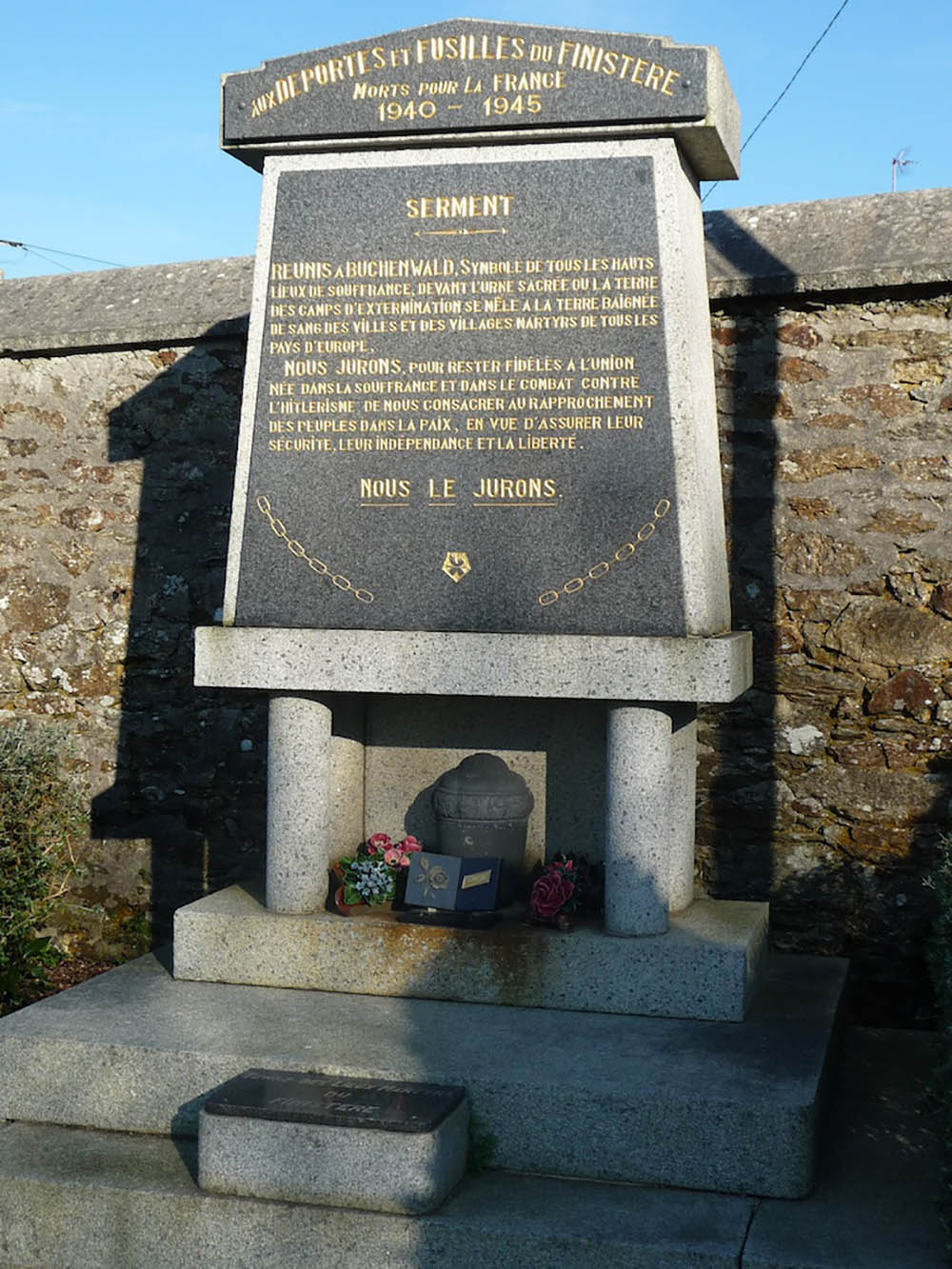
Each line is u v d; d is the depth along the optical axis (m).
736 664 4.63
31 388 6.61
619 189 4.68
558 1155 4.04
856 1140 4.32
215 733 6.38
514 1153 4.06
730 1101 3.91
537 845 5.30
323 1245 3.78
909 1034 5.41
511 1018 4.60
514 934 4.72
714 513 4.97
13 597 6.64
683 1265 3.57
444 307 4.80
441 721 5.38
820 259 5.58
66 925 6.58
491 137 4.73
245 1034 4.44
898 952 5.53
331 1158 3.81
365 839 5.46
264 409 4.95
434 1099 3.97
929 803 5.48
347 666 4.81
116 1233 3.92
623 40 4.59
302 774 4.97
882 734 5.54
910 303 5.47
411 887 4.97
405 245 4.83
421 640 4.75
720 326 5.68
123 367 6.48
